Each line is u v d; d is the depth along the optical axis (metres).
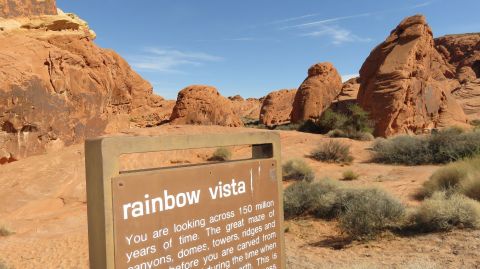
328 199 10.39
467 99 58.25
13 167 16.94
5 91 17.41
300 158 19.23
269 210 3.13
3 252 9.63
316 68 54.91
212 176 2.73
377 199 9.01
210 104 38.59
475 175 10.28
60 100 20.69
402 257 6.68
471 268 5.68
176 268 2.51
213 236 2.72
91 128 23.14
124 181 2.30
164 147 2.52
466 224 7.70
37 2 30.77
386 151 19.94
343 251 7.57
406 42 37.03
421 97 35.31
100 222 2.26
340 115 34.69
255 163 3.04
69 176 16.00
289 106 73.12
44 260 8.96
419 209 8.49
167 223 2.47
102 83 24.78
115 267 2.25
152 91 58.12
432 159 18.02
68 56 22.19
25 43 20.78
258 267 3.02
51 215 13.27
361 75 41.09
